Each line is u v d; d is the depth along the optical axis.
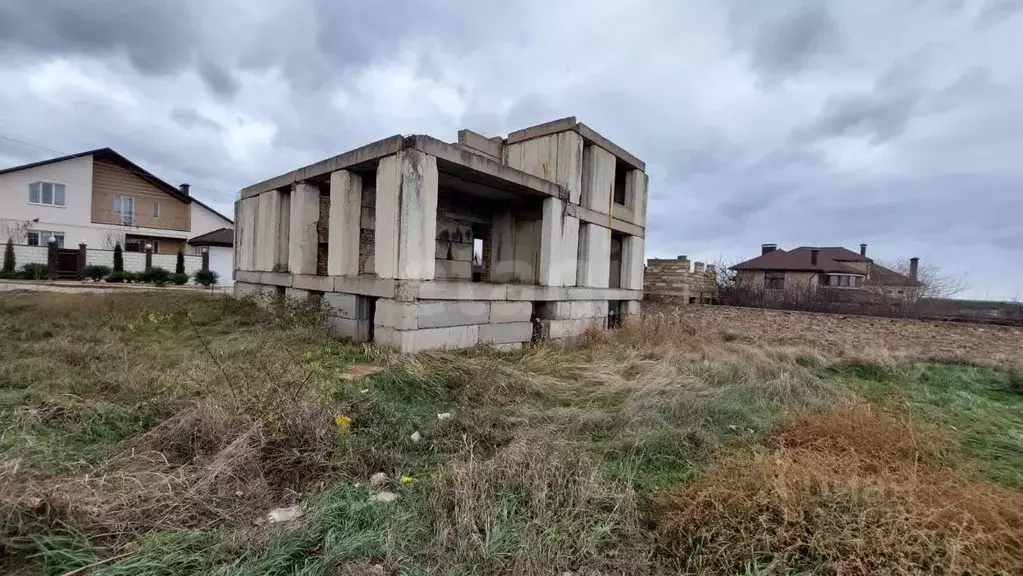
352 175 6.80
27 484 2.05
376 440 3.31
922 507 2.15
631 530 2.33
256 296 8.72
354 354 5.62
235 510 2.28
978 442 3.93
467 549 2.09
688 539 2.21
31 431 2.80
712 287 13.45
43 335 5.71
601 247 9.55
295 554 2.00
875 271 25.80
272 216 8.77
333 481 2.72
